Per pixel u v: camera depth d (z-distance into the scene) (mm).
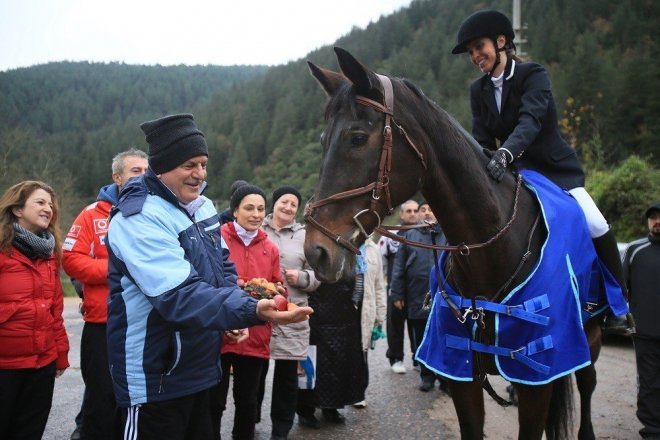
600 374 5566
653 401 3795
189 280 1768
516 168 2479
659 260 3979
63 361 3164
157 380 1846
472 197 2113
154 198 1927
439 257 2521
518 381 2102
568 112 25031
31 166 23188
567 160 2707
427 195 2154
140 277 1744
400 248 5473
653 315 3844
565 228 2293
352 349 4031
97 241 3244
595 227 2588
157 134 1952
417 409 4434
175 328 1851
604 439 3771
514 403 4484
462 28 2689
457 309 2236
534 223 2299
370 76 1860
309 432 3893
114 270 1923
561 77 32281
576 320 2160
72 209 22562
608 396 4801
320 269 1792
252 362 3258
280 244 3977
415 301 5223
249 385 3260
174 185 1989
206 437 2107
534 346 2072
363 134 1853
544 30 44125
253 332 3203
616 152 26203
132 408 1858
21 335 2783
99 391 3100
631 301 4035
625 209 12453
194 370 1923
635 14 40938
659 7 40125
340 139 1867
